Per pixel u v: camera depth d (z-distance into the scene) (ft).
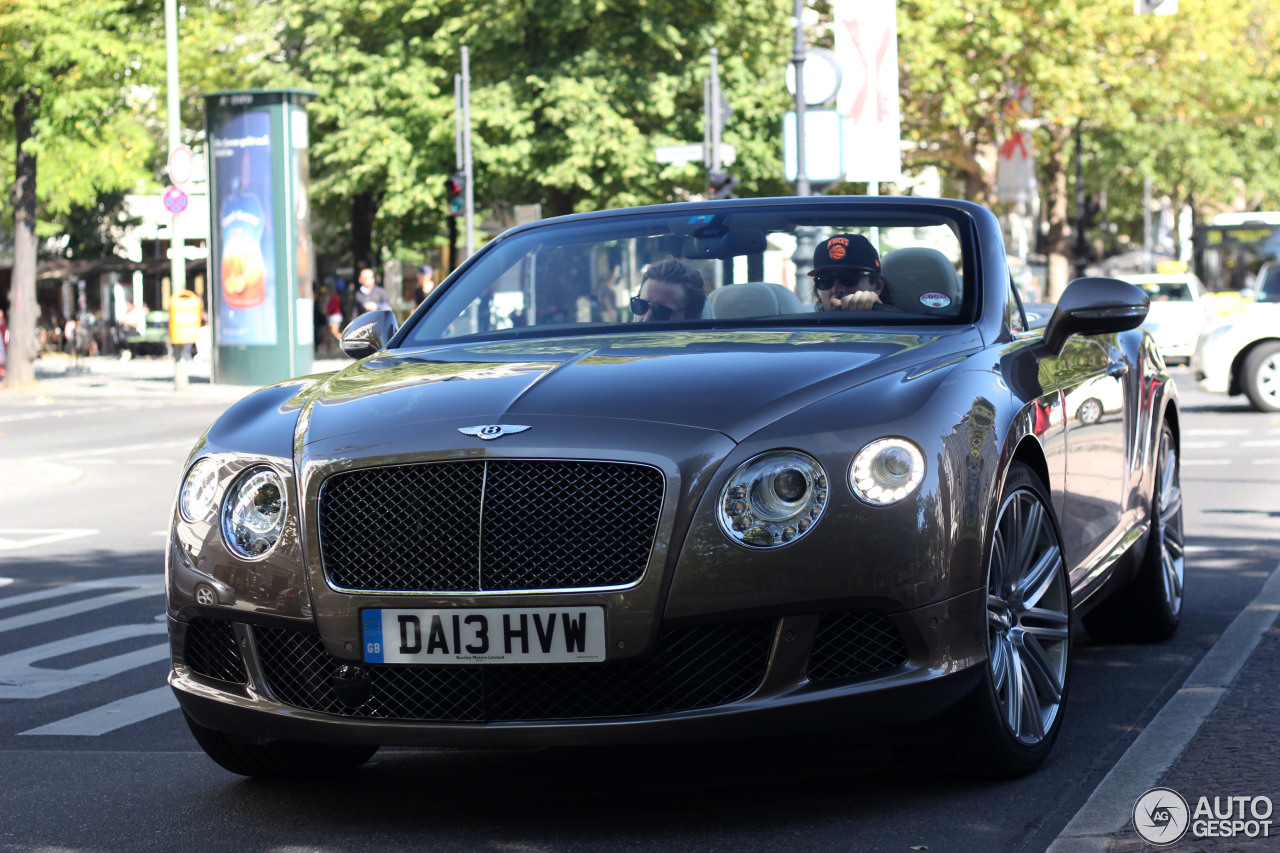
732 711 13.12
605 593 13.12
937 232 18.29
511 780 15.64
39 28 90.84
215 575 14.29
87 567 34.50
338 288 155.74
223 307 100.37
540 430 13.55
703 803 14.44
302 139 100.48
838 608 13.16
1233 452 50.16
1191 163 166.30
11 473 54.85
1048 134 161.17
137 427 73.46
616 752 16.51
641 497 13.20
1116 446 19.53
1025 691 14.99
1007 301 17.53
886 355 15.05
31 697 21.18
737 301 17.65
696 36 112.57
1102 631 21.89
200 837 14.15
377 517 13.64
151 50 94.89
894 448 13.41
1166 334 101.81
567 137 110.83
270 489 14.19
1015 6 132.98
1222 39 148.25
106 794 15.83
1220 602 24.79
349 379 15.92
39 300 199.00
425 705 13.56
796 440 13.33
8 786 16.30
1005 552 14.94
